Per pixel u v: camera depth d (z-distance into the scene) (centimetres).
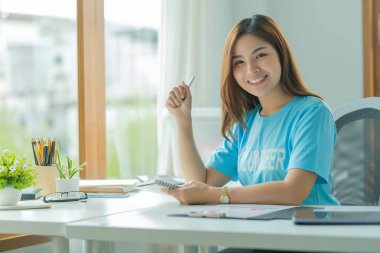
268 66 181
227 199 156
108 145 328
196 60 354
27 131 296
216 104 375
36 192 182
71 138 309
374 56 407
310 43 416
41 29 306
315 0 414
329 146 168
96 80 315
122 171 336
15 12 296
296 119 175
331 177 178
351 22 405
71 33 309
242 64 187
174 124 303
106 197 179
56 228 124
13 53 294
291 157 166
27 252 233
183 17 347
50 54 308
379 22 405
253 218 117
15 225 129
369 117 186
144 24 348
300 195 156
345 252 98
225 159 203
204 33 362
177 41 343
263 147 182
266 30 182
